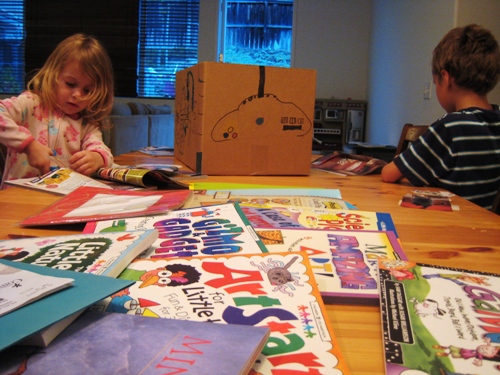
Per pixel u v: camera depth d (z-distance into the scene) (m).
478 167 1.23
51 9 5.28
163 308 0.36
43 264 0.43
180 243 0.53
